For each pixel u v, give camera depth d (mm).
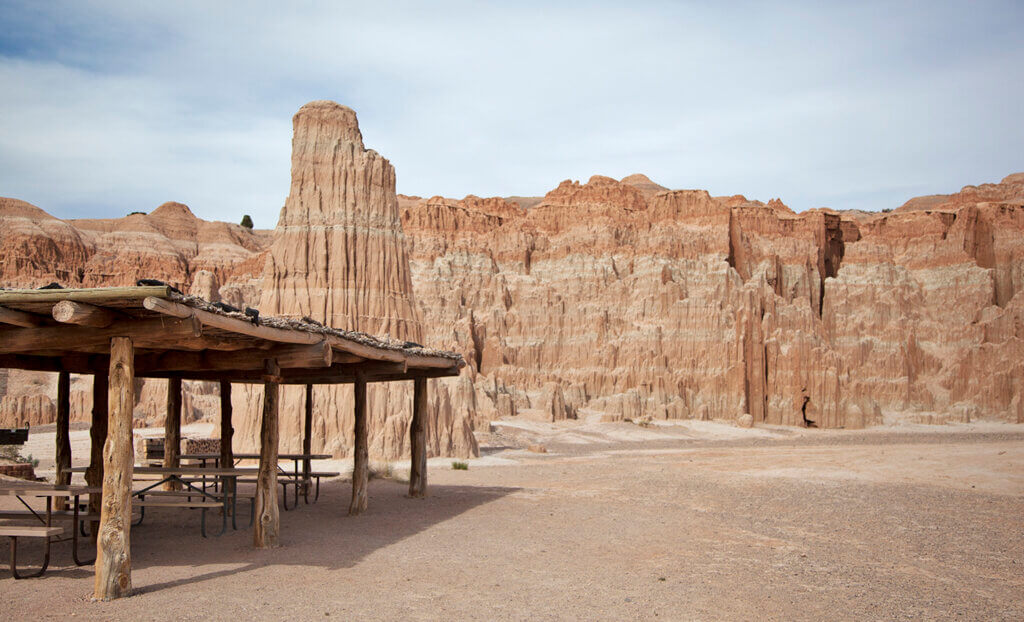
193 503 18734
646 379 95438
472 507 26078
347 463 42781
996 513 27188
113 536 13242
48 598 13086
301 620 12148
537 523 22844
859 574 17125
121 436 13383
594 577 15883
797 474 40156
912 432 86938
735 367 94500
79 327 13781
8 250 109688
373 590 14258
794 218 125000
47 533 14242
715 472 41188
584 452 60156
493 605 13461
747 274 113562
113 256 124062
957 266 119688
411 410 49250
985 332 108500
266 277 53719
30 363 19891
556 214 121375
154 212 149875
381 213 56344
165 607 12617
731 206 122312
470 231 117938
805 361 95125
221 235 151250
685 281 108750
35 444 56500
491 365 99750
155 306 12008
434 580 15195
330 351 17938
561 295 109000
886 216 129875
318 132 55906
